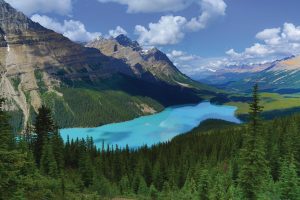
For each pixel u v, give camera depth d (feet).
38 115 328.49
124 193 367.45
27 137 415.03
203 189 228.63
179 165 447.42
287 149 335.26
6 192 80.43
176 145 573.33
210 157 448.65
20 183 84.02
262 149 148.05
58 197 225.15
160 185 416.87
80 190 326.03
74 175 362.33
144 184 375.66
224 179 299.58
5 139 87.30
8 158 81.15
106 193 344.08
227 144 511.81
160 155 479.82
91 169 367.04
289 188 227.61
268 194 218.59
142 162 438.40
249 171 148.05
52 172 302.45
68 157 431.02
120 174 442.50
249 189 149.59
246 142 150.92
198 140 601.21
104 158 475.72
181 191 323.16
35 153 331.98
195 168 401.29
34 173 171.83
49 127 330.13
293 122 422.41
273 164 317.22
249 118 151.84
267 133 396.37
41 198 110.11
